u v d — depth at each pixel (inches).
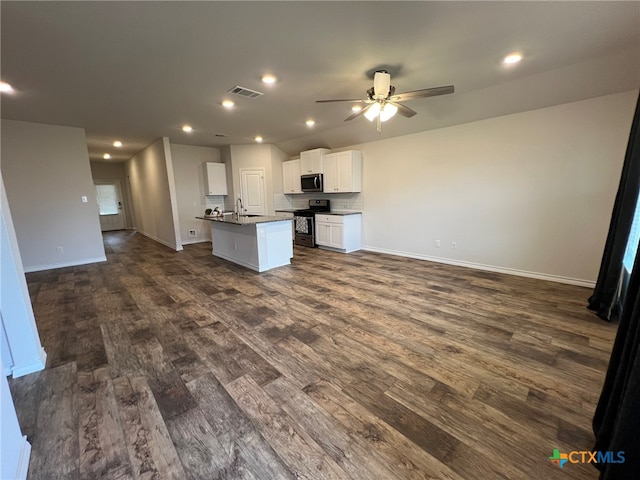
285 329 105.7
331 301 131.3
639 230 102.8
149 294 144.2
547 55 104.7
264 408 67.6
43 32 83.1
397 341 95.8
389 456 55.0
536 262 154.1
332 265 194.5
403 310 119.7
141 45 92.2
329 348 92.5
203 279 168.1
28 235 187.2
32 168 185.6
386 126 194.5
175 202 251.4
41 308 127.7
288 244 198.4
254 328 106.9
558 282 147.9
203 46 93.6
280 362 85.6
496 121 158.4
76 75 112.5
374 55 102.0
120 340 99.6
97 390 74.6
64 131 193.9
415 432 60.3
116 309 126.0
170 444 58.2
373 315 115.7
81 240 206.1
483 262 174.4
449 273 169.3
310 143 256.8
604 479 44.6
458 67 113.9
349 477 51.1
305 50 97.5
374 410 66.5
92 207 208.7
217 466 53.4
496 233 166.6
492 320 109.0
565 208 141.6
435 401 68.9
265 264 185.6
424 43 94.7
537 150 146.4
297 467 53.1
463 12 78.3
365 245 242.5
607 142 127.4
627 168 101.9
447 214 186.4
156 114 169.0
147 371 82.3
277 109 162.6
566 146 137.9
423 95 108.0
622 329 53.6
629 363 45.9
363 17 79.6
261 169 287.4
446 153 181.8
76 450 57.1
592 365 81.1
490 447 56.5
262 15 77.8
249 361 86.4
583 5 76.0
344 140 234.7
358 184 233.1
